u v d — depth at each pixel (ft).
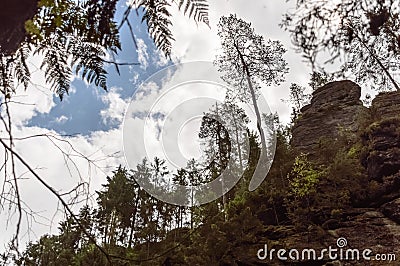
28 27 2.48
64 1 3.08
